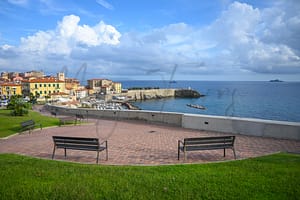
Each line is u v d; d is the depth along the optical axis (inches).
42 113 967.0
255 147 313.1
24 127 483.5
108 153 296.2
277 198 157.3
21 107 841.5
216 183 181.5
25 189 174.9
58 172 213.2
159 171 213.2
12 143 373.4
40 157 286.5
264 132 380.2
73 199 158.7
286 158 250.4
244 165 225.6
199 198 158.4
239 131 412.8
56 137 272.1
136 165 239.9
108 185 180.1
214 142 261.3
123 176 199.8
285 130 358.9
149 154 289.3
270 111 1932.8
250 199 156.5
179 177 194.9
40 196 163.9
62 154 299.4
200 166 227.1
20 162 249.9
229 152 294.0
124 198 159.2
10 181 191.3
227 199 156.9
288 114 1795.0
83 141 262.2
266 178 189.6
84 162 260.1
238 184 178.7
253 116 1696.6
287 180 184.4
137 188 174.2
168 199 157.6
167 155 283.9
